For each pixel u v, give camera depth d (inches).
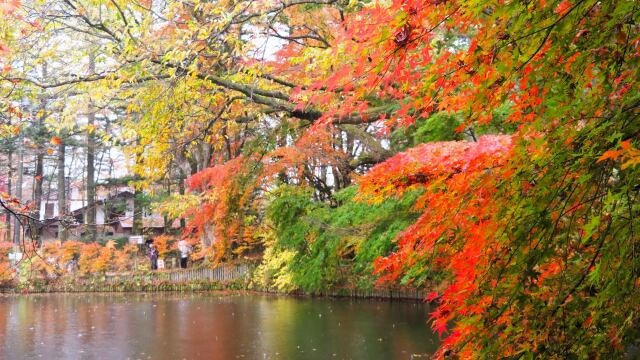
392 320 588.4
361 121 300.2
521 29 77.2
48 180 1605.6
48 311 747.4
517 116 95.0
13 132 242.2
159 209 719.7
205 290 1037.8
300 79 326.0
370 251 264.1
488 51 83.3
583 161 78.8
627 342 89.0
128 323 630.5
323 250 360.2
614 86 86.2
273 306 758.5
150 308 771.4
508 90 86.7
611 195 76.6
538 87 86.7
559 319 91.7
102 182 1407.5
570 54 78.6
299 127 420.5
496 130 193.9
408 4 81.0
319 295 866.1
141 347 489.7
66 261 1053.2
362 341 475.8
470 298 94.7
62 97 302.2
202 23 281.7
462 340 100.4
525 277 86.5
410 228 120.0
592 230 82.4
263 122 460.4
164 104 289.4
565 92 82.0
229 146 603.5
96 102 315.0
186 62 269.1
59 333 565.9
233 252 1012.5
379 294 801.6
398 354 419.8
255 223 782.5
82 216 1218.6
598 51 81.1
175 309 754.8
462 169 106.6
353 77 102.1
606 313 88.0
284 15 393.4
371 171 124.0
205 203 603.5
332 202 481.1
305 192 386.3
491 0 76.0
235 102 367.6
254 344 487.2
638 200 85.0
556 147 81.1
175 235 1359.5
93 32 300.5
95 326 609.6
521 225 85.8
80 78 278.2
